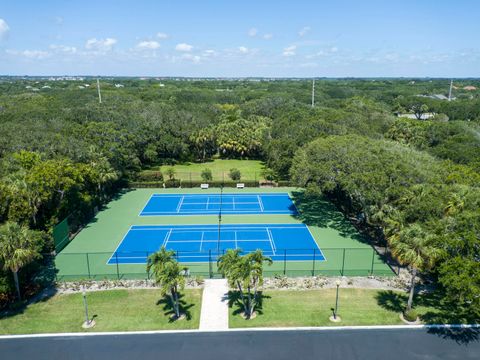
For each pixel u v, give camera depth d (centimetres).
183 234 4334
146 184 6369
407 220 3114
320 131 6397
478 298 2267
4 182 3634
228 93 17050
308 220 4797
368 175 3772
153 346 2412
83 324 2628
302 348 2391
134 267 3491
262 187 6431
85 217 4766
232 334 2522
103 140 6125
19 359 2308
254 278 2559
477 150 5372
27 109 8306
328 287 3106
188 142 8262
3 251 2658
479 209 2733
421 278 3225
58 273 3369
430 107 12600
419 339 2472
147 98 14338
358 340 2464
